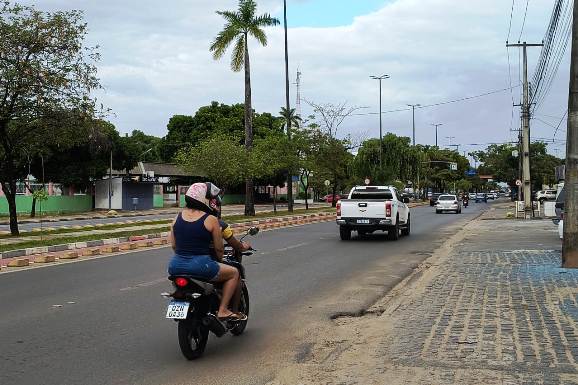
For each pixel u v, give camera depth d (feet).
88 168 161.89
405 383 17.70
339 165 172.65
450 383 17.49
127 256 54.49
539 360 19.45
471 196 402.72
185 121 232.12
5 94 63.82
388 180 212.64
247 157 113.19
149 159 280.10
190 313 20.80
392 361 19.95
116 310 29.60
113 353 22.03
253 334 24.94
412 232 84.43
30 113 67.21
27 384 18.56
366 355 20.98
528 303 28.71
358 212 69.26
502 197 472.85
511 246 58.03
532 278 36.37
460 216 137.18
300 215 123.24
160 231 80.02
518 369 18.57
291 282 38.47
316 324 26.68
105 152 165.27
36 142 72.28
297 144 137.90
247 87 117.91
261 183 243.40
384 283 38.22
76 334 24.85
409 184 263.90
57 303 31.50
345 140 173.47
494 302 29.22
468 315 26.45
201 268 20.80
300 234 79.66
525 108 114.62
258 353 22.02
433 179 343.26
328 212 140.56
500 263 44.21
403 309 28.37
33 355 21.74
